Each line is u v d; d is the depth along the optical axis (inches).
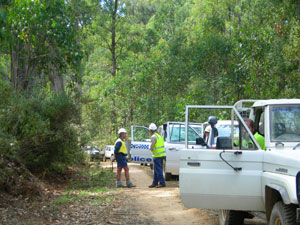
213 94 1102.4
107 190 526.9
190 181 255.1
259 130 291.9
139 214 367.6
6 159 431.5
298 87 841.5
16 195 416.8
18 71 677.9
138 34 2044.8
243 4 1453.0
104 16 1850.4
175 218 351.3
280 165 225.0
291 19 876.0
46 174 578.9
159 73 1354.6
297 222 207.0
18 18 553.9
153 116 1286.9
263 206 247.8
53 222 329.7
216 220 339.6
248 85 791.1
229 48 1119.0
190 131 583.2
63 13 664.4
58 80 1013.8
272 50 907.4
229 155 250.2
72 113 567.8
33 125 463.5
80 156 606.5
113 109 1501.0
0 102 446.9
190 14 1838.1
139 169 913.5
